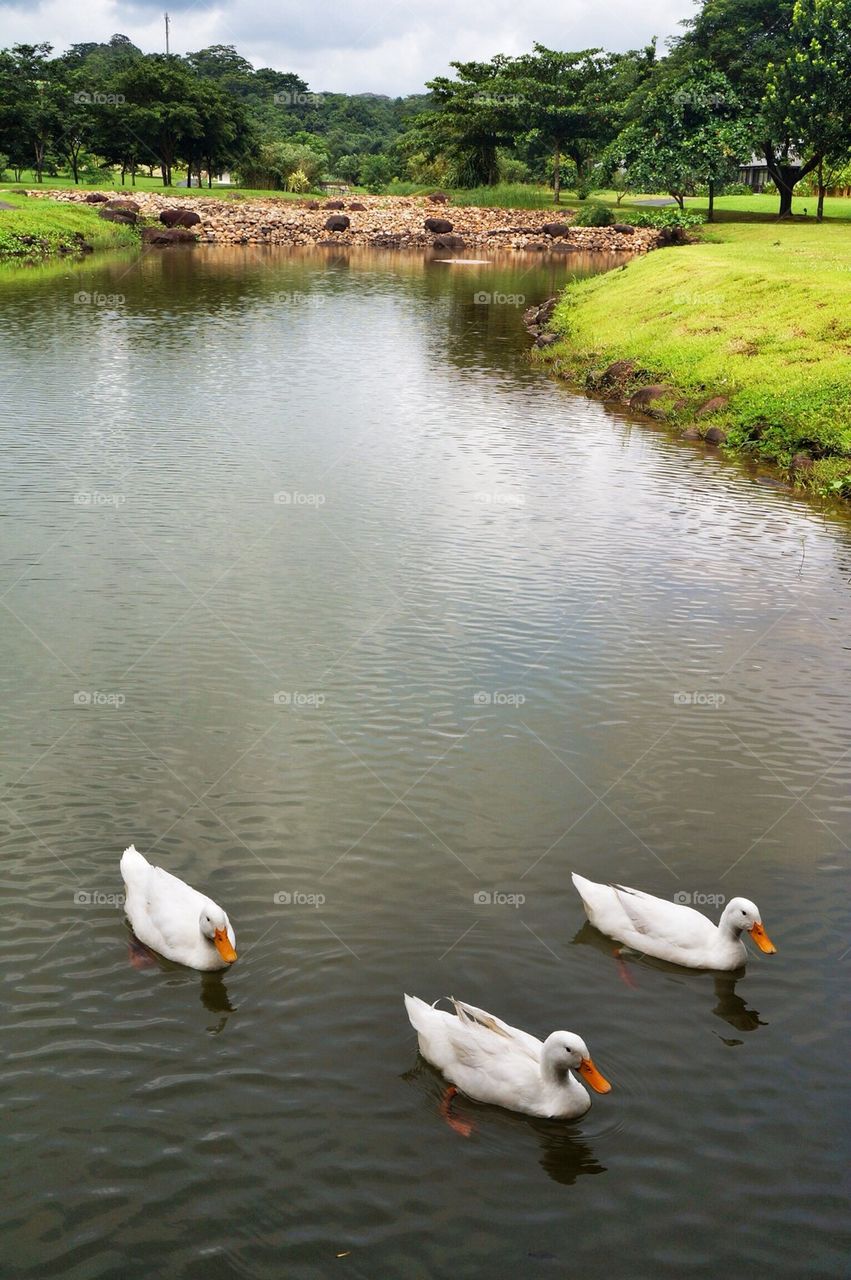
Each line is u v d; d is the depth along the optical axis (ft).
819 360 90.84
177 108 319.88
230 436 80.28
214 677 42.39
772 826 33.71
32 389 93.09
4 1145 22.06
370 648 45.44
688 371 98.27
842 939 28.76
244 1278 19.53
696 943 27.68
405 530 61.00
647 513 66.08
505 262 234.17
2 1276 19.42
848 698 42.24
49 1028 25.12
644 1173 21.95
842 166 252.83
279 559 55.57
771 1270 19.98
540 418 91.30
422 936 28.50
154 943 27.61
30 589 50.44
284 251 246.88
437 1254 20.13
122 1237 20.26
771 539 61.77
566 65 327.47
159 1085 23.66
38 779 34.96
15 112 307.99
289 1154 22.15
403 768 36.32
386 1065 24.48
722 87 252.42
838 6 224.94
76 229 226.38
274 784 35.12
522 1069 23.40
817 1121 23.22
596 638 47.32
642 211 299.58
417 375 107.65
